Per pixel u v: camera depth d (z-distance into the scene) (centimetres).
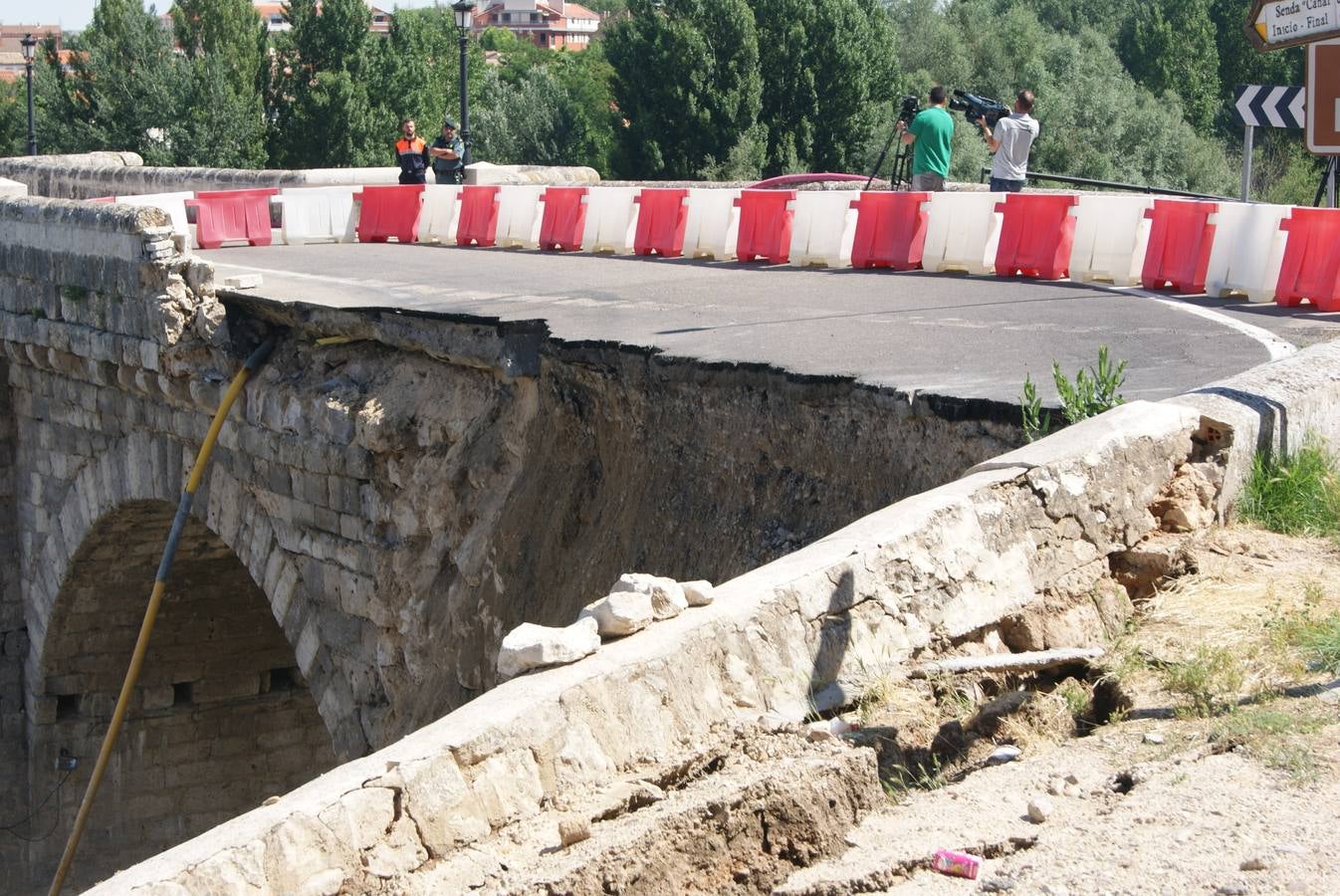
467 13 3133
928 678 593
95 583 2109
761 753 516
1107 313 1336
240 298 1648
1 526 2189
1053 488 684
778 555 1003
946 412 919
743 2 5459
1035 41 6431
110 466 1941
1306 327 1227
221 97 6319
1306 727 538
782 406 1031
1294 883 425
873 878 457
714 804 477
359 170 3052
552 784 488
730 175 5384
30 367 2091
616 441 1191
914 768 562
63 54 9556
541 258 2070
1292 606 656
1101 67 6366
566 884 443
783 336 1215
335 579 1520
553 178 3011
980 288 1562
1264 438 793
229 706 2295
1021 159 1936
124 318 1769
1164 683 600
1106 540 700
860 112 5650
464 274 1836
